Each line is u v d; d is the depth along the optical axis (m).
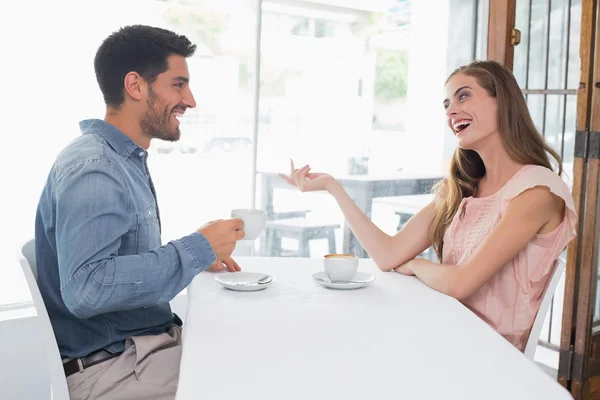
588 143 2.64
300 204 3.81
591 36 2.59
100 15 3.01
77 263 1.27
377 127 4.06
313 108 3.81
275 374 1.02
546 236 1.69
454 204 1.90
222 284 1.59
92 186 1.31
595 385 2.78
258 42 3.51
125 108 1.56
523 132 1.82
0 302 2.75
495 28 2.70
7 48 2.80
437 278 1.65
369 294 1.58
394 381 1.00
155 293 1.32
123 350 1.47
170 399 1.39
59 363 1.28
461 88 1.84
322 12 3.76
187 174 3.45
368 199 4.08
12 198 2.88
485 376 1.03
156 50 1.54
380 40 3.99
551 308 3.33
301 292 1.57
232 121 3.53
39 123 2.90
